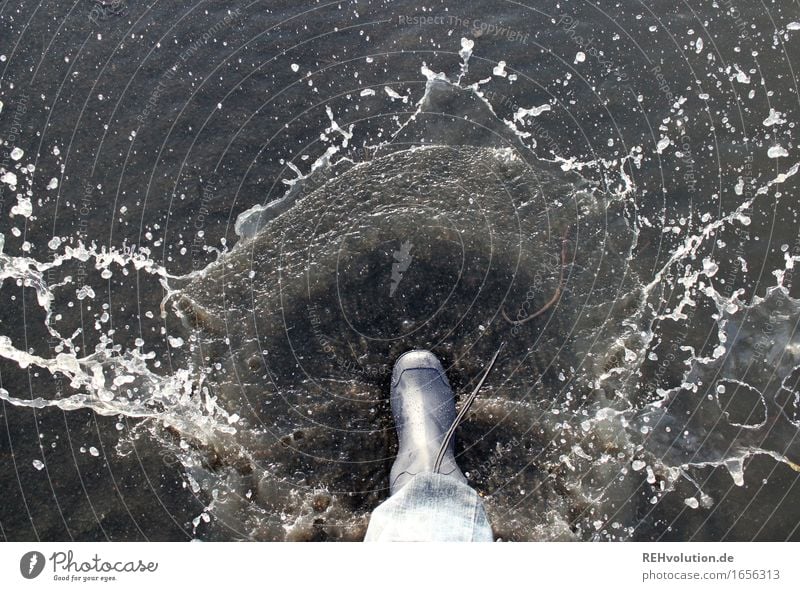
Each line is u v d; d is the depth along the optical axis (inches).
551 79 78.2
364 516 66.2
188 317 71.0
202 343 70.4
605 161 75.9
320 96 77.3
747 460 67.3
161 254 72.0
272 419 68.7
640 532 65.4
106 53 77.7
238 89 77.1
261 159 75.2
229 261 72.4
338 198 74.7
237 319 71.1
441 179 75.4
